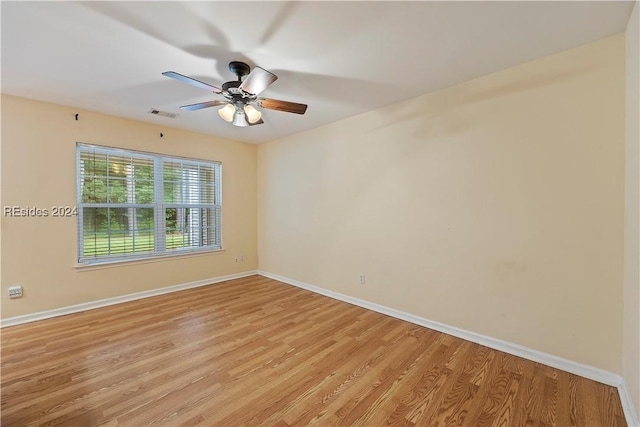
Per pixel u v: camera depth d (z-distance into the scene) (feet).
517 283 7.51
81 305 10.69
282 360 7.28
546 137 7.00
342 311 10.75
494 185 7.84
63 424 5.12
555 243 6.93
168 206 13.21
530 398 5.88
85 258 10.96
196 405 5.64
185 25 5.81
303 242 13.80
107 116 11.25
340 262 12.10
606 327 6.31
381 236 10.59
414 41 6.36
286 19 5.62
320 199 12.92
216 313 10.44
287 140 14.55
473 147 8.21
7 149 9.30
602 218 6.32
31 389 6.06
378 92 9.09
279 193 15.11
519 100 7.38
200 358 7.34
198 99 9.75
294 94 9.26
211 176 14.76
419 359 7.36
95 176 11.14
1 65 7.39
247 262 16.14
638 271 5.02
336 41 6.36
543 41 6.36
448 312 8.84
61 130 10.26
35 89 8.90
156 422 5.20
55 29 5.90
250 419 5.30
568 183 6.72
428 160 9.20
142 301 11.73
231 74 7.91
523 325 7.43
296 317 10.13
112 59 7.13
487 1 5.10
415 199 9.56
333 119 11.84
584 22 5.70
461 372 6.78
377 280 10.75
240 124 8.54
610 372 6.26
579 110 6.56
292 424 5.20
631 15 5.42
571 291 6.73
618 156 6.12
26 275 9.64
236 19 5.63
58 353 7.53
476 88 8.12
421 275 9.47
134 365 6.99
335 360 7.30
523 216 7.38
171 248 13.34
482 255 8.11
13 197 9.42
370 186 10.90
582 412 5.49
